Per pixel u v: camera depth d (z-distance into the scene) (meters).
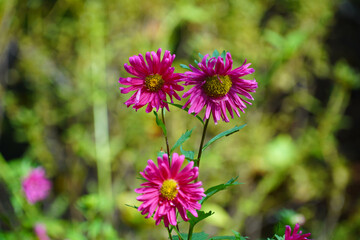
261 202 1.23
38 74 1.25
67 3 1.17
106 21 1.17
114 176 1.20
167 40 1.14
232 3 1.14
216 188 0.50
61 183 1.25
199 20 1.11
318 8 1.18
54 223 1.03
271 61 1.13
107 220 1.10
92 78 1.12
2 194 1.10
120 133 1.18
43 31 1.22
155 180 0.48
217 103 0.50
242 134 1.17
